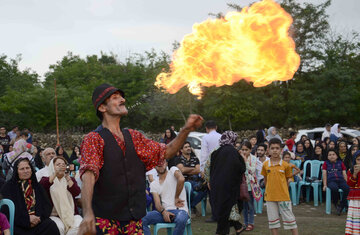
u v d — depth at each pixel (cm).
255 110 2867
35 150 1056
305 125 3008
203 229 706
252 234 663
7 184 504
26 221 493
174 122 3416
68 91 3478
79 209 618
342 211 880
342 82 2659
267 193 587
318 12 2614
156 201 560
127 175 238
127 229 237
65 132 3297
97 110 250
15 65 4153
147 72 3491
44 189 524
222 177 591
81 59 4291
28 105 3297
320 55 2747
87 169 225
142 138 251
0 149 1104
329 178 859
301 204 970
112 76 3619
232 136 608
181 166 804
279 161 588
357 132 1614
